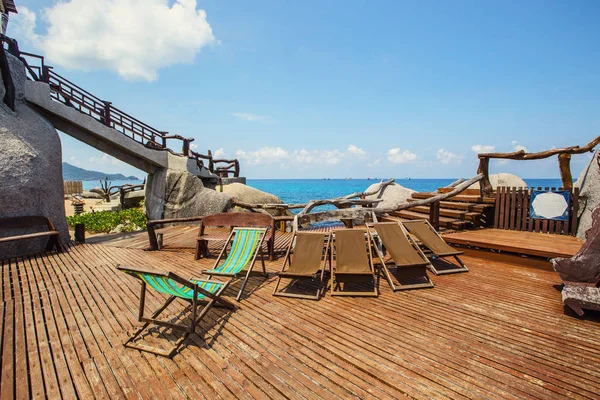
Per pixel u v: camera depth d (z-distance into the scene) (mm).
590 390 2578
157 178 13852
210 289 4207
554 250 5645
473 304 4348
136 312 4262
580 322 3771
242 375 2861
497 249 6352
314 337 3500
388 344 3326
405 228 6070
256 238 5789
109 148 12500
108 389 2697
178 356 3178
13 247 7586
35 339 3541
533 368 2879
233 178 20547
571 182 7371
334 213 7371
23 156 8141
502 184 12586
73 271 6266
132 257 7465
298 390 2637
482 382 2689
